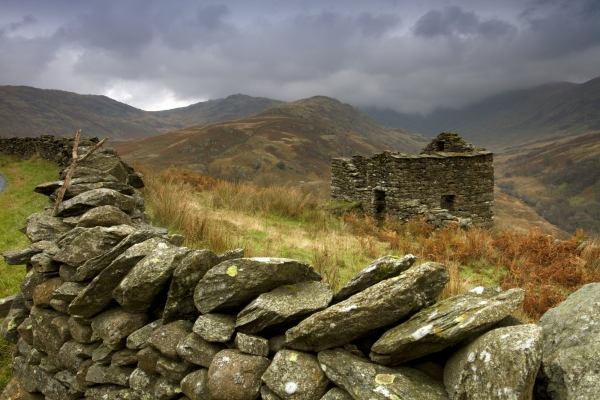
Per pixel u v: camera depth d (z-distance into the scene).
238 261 3.24
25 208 11.82
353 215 12.73
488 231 11.36
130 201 5.77
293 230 9.68
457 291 5.29
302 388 2.62
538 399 2.21
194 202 10.98
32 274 4.87
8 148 26.08
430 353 2.54
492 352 2.16
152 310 3.87
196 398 3.09
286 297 3.12
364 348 2.90
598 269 7.70
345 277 6.17
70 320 4.24
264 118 174.88
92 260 4.08
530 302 5.92
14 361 5.27
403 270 3.14
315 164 105.62
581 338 2.30
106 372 3.88
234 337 3.19
